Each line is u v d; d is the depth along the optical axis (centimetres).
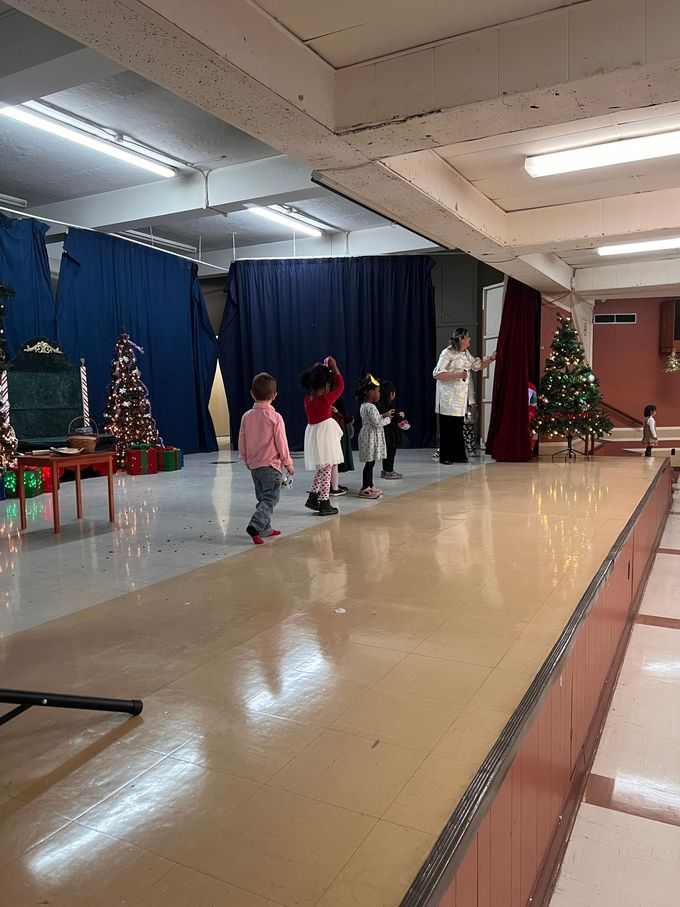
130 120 673
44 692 213
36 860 146
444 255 1184
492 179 581
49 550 442
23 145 723
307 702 221
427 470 833
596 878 206
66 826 158
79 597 338
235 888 136
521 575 364
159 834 154
